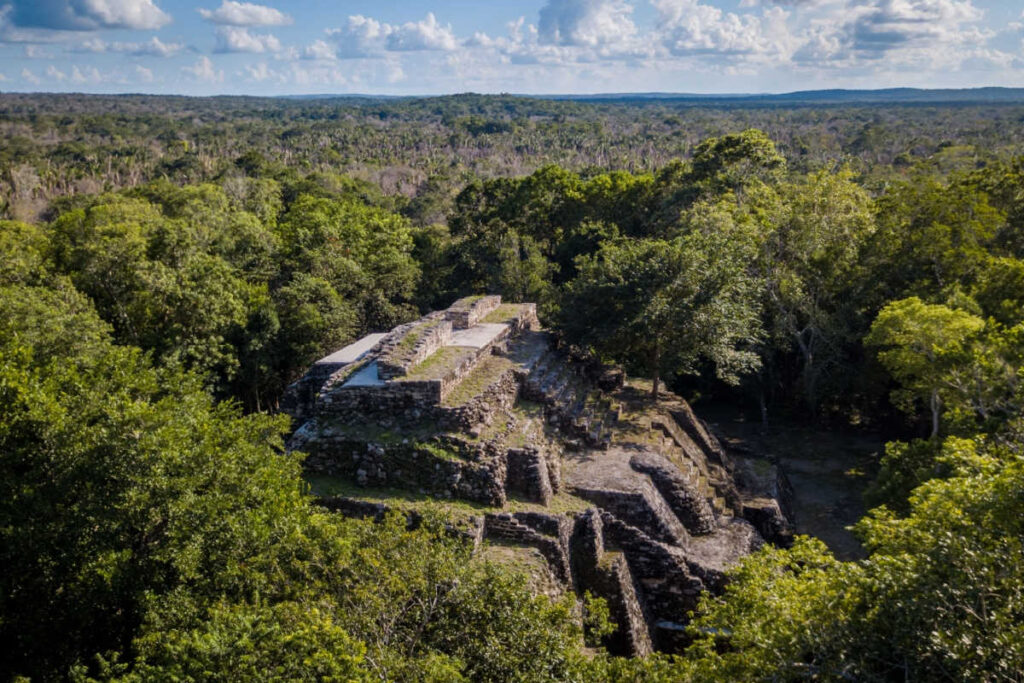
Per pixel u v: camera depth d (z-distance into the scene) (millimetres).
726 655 12297
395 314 40031
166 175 108812
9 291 24953
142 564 14711
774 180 45750
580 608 17531
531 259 44312
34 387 16453
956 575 10727
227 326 31953
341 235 44312
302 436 21344
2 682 13844
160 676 10328
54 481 14797
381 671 10672
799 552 13469
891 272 34500
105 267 31828
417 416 21141
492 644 11867
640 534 20094
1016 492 11344
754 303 33000
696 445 28203
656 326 28297
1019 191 36688
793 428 36094
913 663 10312
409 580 12633
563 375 27719
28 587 14477
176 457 14953
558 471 21594
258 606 12180
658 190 49844
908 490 20500
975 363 21172
